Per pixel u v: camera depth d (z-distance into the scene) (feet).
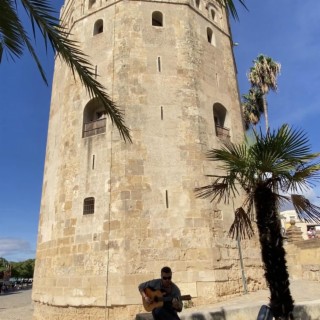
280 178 25.50
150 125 58.34
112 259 50.62
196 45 67.82
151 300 21.08
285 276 23.72
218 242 53.62
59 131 67.56
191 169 56.75
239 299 49.88
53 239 58.70
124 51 63.21
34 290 62.18
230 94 70.64
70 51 24.54
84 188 57.21
